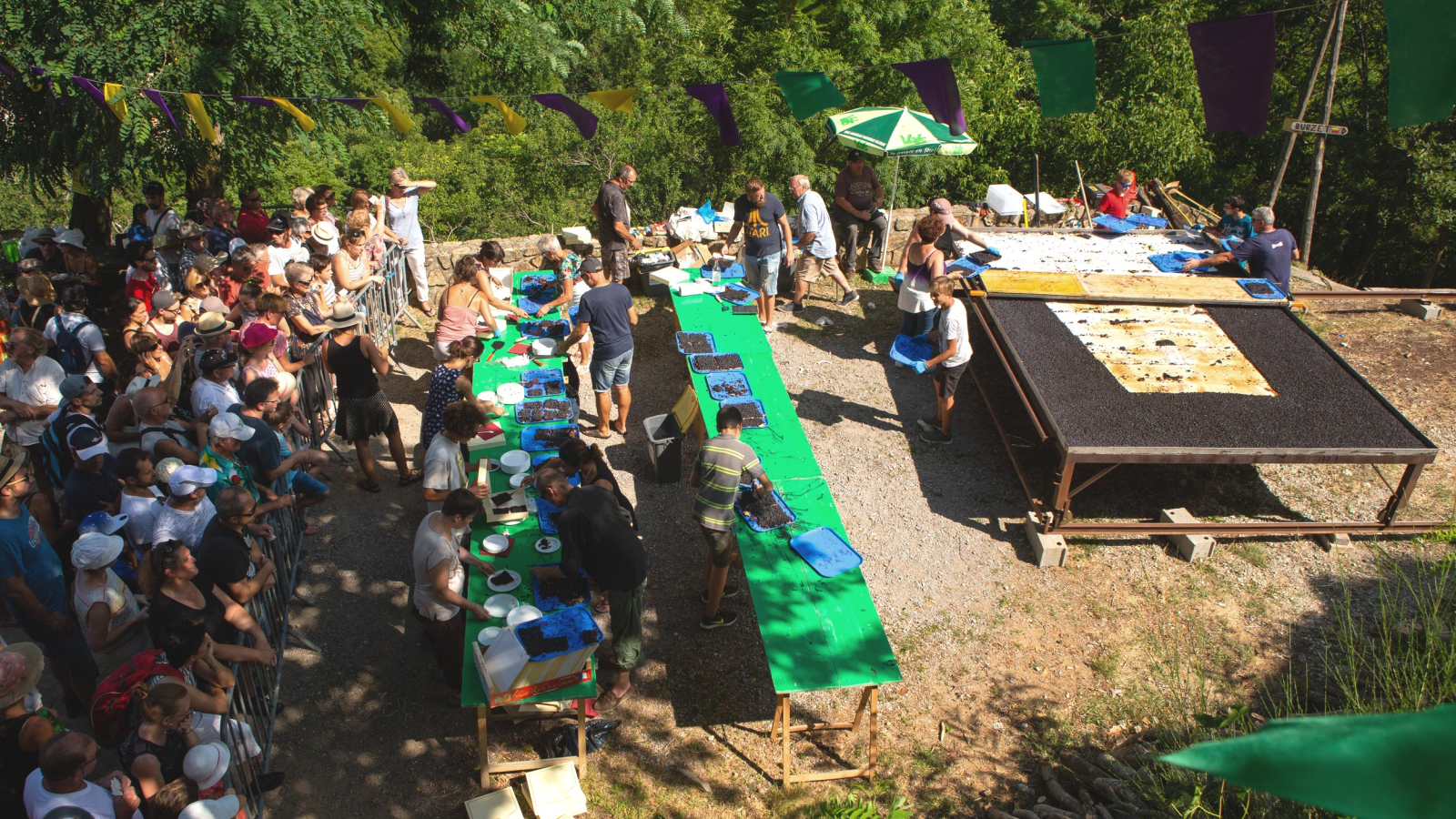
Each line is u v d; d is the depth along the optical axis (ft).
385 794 17.15
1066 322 29.22
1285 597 22.33
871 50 60.85
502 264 36.27
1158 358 27.07
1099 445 22.62
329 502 23.89
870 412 29.48
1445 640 18.76
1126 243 35.96
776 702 19.24
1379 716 1.49
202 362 19.85
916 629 21.59
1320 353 27.37
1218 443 22.81
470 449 22.13
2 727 13.48
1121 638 21.35
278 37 28.66
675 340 30.42
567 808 16.88
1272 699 19.52
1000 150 71.77
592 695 16.39
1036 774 18.39
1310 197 56.54
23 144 31.01
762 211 31.68
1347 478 26.53
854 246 37.22
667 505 24.94
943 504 25.48
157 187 31.32
